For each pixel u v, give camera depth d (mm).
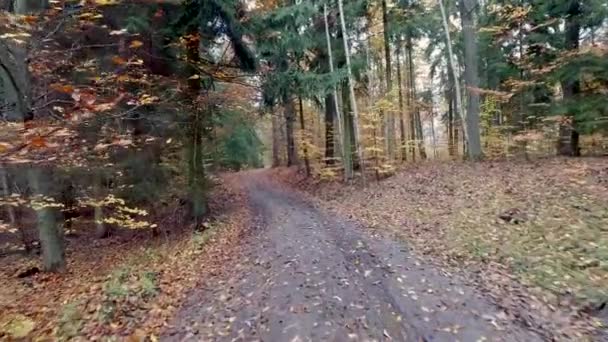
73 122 5457
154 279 8484
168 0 9688
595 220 8086
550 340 4625
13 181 11062
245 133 27594
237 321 5957
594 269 6211
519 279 6367
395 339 4965
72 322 6367
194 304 6934
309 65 20422
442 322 5281
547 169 12695
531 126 19078
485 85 21438
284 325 5582
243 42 13094
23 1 7441
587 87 15430
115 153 11664
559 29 17125
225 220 14719
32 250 13922
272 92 14789
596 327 4789
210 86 14133
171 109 12328
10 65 6492
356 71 19594
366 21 21531
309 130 28156
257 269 8375
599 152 16953
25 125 5191
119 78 6582
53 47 7906
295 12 14484
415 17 21125
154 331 5961
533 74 17094
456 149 28391
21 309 7535
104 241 15039
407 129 30547
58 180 12086
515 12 16359
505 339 4730
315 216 13727
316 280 7156
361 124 21016
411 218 11281
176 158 14867
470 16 16500
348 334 5156
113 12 10008
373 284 6781
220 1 11688
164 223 15578
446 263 7559
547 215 8945
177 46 12227
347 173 19500
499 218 9539
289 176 28516
